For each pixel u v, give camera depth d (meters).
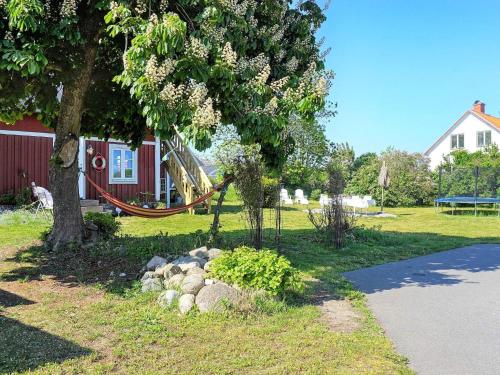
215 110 6.75
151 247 7.53
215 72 6.16
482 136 36.34
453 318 5.28
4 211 14.60
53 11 6.44
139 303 5.34
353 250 10.12
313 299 5.89
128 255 7.44
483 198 23.31
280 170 9.32
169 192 20.38
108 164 18.89
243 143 6.99
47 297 5.57
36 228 11.88
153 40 5.52
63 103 8.12
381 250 10.31
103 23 7.35
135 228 13.04
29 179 17.28
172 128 6.20
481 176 25.55
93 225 9.10
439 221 18.67
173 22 5.46
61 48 7.22
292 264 8.16
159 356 3.91
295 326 4.73
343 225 10.74
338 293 6.22
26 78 7.57
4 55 5.60
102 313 4.99
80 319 4.79
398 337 4.62
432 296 6.29
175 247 7.63
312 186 35.06
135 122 9.84
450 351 4.25
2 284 6.17
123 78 5.79
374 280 7.30
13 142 16.91
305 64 8.15
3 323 4.63
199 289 5.35
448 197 25.66
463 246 11.43
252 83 6.70
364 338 4.46
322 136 24.77
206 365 3.73
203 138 5.73
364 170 33.09
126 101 9.01
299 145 24.28
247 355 3.96
